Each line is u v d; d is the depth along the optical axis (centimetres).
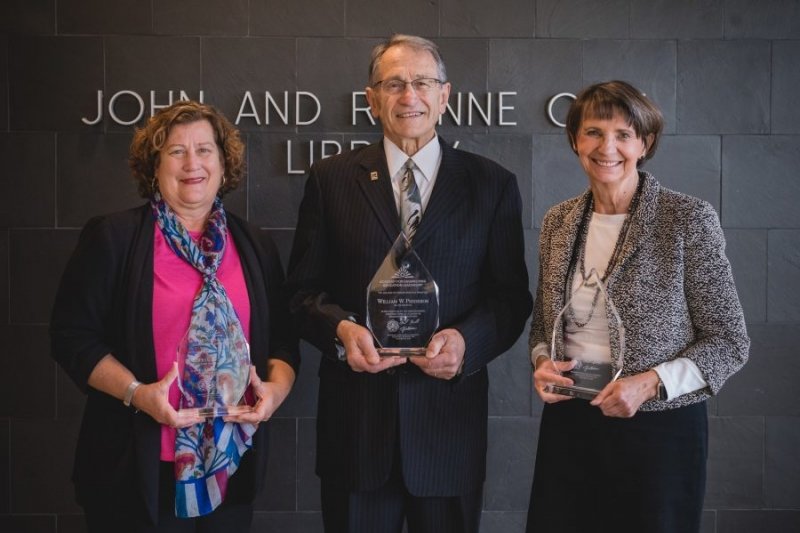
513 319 221
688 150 296
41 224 292
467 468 214
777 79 296
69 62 290
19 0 288
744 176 297
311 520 299
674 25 295
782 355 298
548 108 295
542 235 217
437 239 213
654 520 185
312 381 297
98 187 292
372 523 214
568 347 197
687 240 187
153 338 191
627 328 188
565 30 294
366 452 210
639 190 199
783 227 298
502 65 295
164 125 200
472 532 218
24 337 292
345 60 293
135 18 290
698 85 296
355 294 214
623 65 295
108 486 188
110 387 187
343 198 221
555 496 200
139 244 194
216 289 195
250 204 296
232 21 292
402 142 221
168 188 199
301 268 222
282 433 298
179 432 190
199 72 292
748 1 295
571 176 297
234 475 202
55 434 294
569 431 199
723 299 185
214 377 190
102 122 292
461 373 208
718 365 182
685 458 187
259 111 294
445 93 223
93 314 193
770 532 298
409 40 218
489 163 228
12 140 290
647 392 182
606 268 197
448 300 213
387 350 205
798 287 298
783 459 298
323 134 295
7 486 294
